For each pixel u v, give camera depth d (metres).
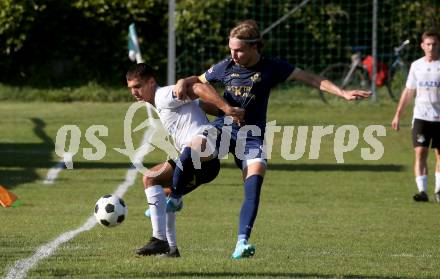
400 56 68.25
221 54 71.00
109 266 20.55
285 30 71.44
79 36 71.88
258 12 71.00
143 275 19.47
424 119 34.81
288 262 21.53
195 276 19.41
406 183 39.66
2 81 72.19
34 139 51.62
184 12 70.56
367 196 35.75
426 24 70.88
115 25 71.56
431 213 31.67
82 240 24.77
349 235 26.55
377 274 20.19
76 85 71.81
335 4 71.62
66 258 21.78
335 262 21.75
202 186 37.44
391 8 71.00
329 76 70.19
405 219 30.11
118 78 72.25
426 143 34.88
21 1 70.12
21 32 70.56
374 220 29.78
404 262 22.02
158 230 21.64
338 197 35.31
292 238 25.86
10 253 22.47
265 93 21.61
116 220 22.39
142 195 34.97
